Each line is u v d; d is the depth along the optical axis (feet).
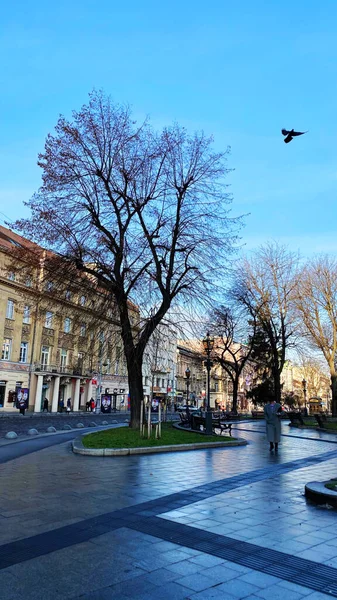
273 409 47.70
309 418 129.39
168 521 19.30
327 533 18.08
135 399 61.98
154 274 61.82
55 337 173.27
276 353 126.72
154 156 61.36
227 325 130.52
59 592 12.36
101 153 60.85
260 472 33.32
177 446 45.68
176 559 14.92
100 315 63.21
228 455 43.42
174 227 61.57
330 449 51.49
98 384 195.21
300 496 25.04
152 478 29.66
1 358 147.64
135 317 65.26
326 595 12.48
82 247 60.23
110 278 61.16
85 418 125.29
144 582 13.10
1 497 23.44
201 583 13.11
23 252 64.28
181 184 62.08
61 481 28.04
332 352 128.06
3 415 124.77
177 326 64.95
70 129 60.80
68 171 60.54
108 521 19.17
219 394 335.47
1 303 147.13
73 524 18.70
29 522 18.92
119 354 67.10
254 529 18.47
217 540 16.93
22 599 11.90
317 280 128.26
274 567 14.42
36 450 43.57
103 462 36.65
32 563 14.40
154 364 84.17
